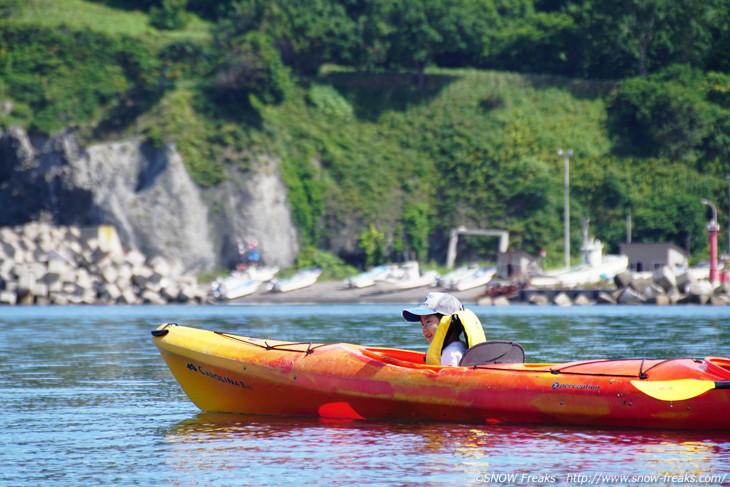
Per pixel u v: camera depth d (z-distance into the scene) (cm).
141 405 4856
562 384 3862
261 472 3212
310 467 3278
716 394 3625
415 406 4056
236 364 4362
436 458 3400
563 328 11650
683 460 3325
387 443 3672
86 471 3269
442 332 4088
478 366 4022
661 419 3725
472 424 4012
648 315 16150
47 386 5694
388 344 8650
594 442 3631
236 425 4162
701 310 18700
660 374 3734
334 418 4256
